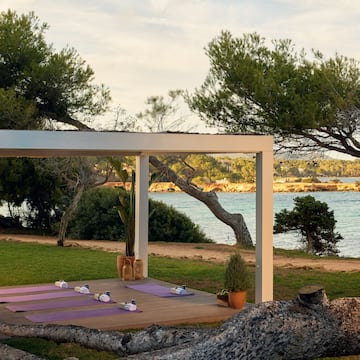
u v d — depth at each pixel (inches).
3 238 818.8
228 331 108.8
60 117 674.8
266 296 303.7
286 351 109.6
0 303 318.7
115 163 421.4
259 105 514.9
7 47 650.8
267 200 304.5
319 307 111.8
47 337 168.6
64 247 697.0
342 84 488.4
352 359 212.2
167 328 135.9
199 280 441.7
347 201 1244.5
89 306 310.2
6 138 255.9
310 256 634.2
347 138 509.0
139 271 407.2
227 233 1013.8
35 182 879.1
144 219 415.5
